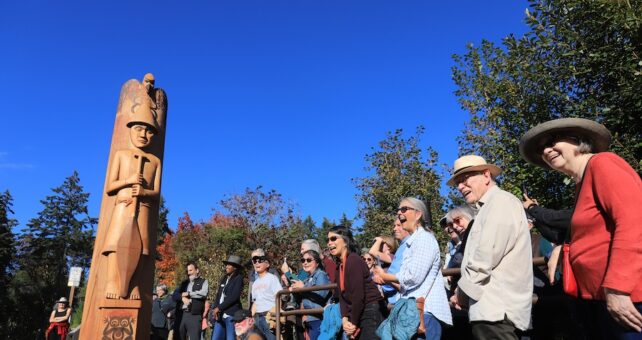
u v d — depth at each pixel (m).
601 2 5.84
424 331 3.37
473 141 8.58
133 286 5.55
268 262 7.16
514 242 2.69
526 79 7.22
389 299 4.67
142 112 6.15
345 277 3.94
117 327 5.34
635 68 5.87
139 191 5.79
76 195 48.34
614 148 5.89
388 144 14.17
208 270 17.58
